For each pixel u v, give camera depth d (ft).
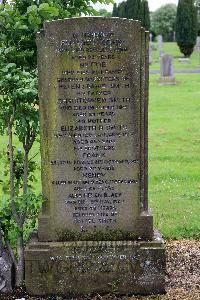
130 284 16.61
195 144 40.32
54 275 16.53
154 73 97.60
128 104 16.02
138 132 16.21
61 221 16.70
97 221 16.71
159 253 16.43
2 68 16.03
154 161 34.91
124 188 16.56
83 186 16.52
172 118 52.06
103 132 16.19
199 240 21.26
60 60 15.72
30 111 16.47
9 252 17.29
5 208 16.94
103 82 15.87
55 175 16.46
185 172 31.71
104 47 15.65
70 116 16.07
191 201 26.08
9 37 16.35
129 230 16.75
